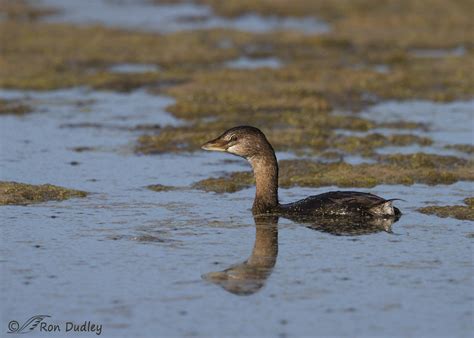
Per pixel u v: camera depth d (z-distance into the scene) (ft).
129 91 93.86
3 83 95.55
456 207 52.39
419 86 93.76
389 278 40.98
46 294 39.11
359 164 64.03
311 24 136.98
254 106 83.87
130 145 70.90
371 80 95.35
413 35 123.13
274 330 35.45
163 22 139.95
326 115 80.38
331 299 38.52
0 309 37.60
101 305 37.93
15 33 123.65
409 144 70.64
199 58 110.11
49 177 60.64
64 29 127.95
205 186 58.54
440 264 42.80
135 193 56.65
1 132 75.15
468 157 66.28
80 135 74.33
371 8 144.25
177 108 83.56
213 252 44.68
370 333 35.19
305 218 50.90
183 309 37.52
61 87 95.66
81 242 46.06
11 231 47.93
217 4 157.28
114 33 126.00
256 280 40.78
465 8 140.77
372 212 50.70
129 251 44.70
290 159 65.67
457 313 37.06
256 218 50.93
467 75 98.78
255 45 119.55
